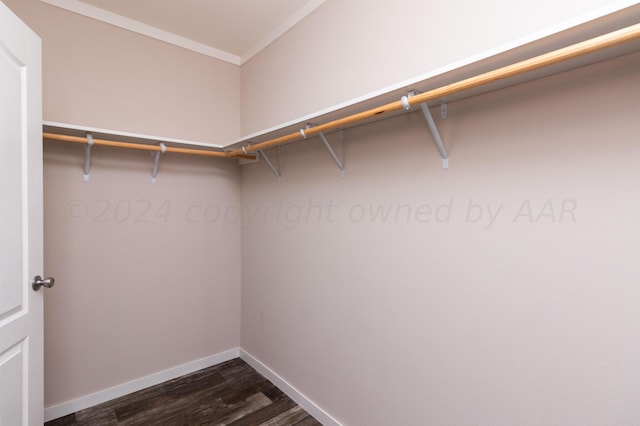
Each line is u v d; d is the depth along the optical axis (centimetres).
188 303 241
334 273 180
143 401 205
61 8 188
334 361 181
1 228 107
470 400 122
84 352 199
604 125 91
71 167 193
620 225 88
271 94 227
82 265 197
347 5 169
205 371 244
